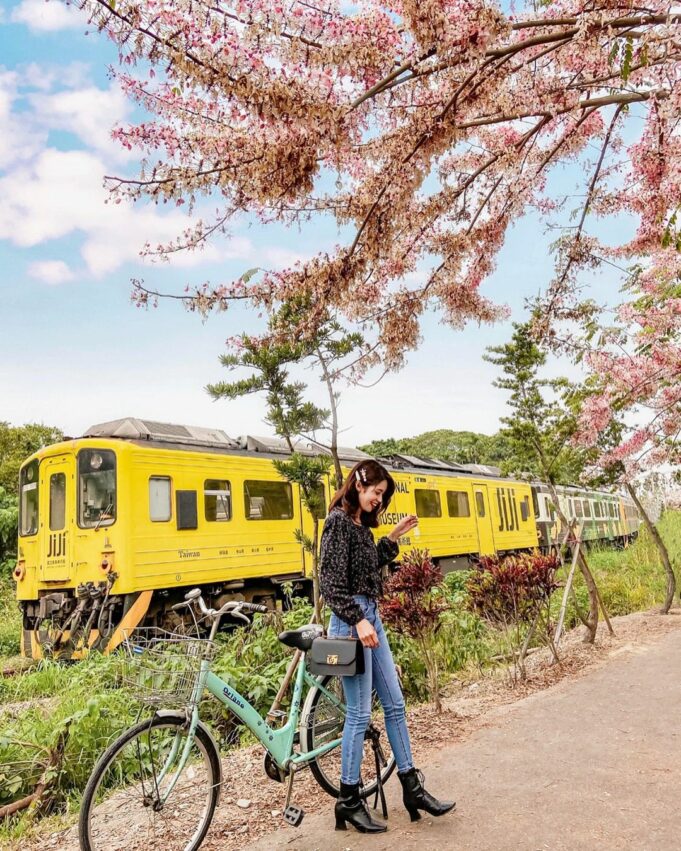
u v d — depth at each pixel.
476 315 5.62
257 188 4.00
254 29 3.30
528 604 6.65
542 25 3.77
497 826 3.29
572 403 8.86
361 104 3.88
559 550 8.16
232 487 11.56
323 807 3.71
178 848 3.26
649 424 7.99
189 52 3.31
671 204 4.78
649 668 6.37
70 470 10.45
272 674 5.81
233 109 3.92
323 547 3.44
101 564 9.77
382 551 3.71
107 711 5.01
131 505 9.95
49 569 10.51
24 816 4.11
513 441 9.12
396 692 3.50
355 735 3.38
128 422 11.10
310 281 4.54
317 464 6.96
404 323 5.26
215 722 5.31
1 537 17.75
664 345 6.93
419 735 4.89
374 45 3.59
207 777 3.34
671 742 4.31
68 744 4.65
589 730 4.66
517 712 5.25
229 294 4.46
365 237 4.49
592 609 7.90
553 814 3.38
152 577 10.05
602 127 5.27
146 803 3.17
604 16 3.60
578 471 9.41
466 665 7.30
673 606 10.58
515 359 9.03
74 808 4.21
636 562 15.38
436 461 19.31
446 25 3.43
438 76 3.79
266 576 11.87
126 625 9.58
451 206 5.27
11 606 15.38
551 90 4.32
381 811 3.59
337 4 3.63
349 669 3.24
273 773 3.43
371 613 3.49
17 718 5.61
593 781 3.76
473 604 6.77
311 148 3.89
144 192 3.84
